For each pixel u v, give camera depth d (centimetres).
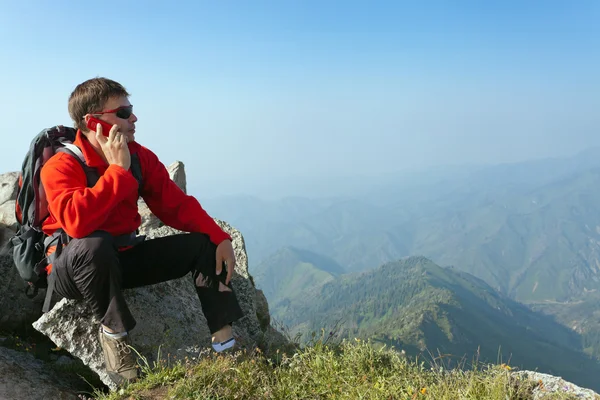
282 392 391
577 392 386
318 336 497
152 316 480
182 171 904
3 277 592
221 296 423
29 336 586
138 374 418
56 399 412
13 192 714
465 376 404
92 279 380
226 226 719
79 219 365
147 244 427
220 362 414
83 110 392
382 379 407
